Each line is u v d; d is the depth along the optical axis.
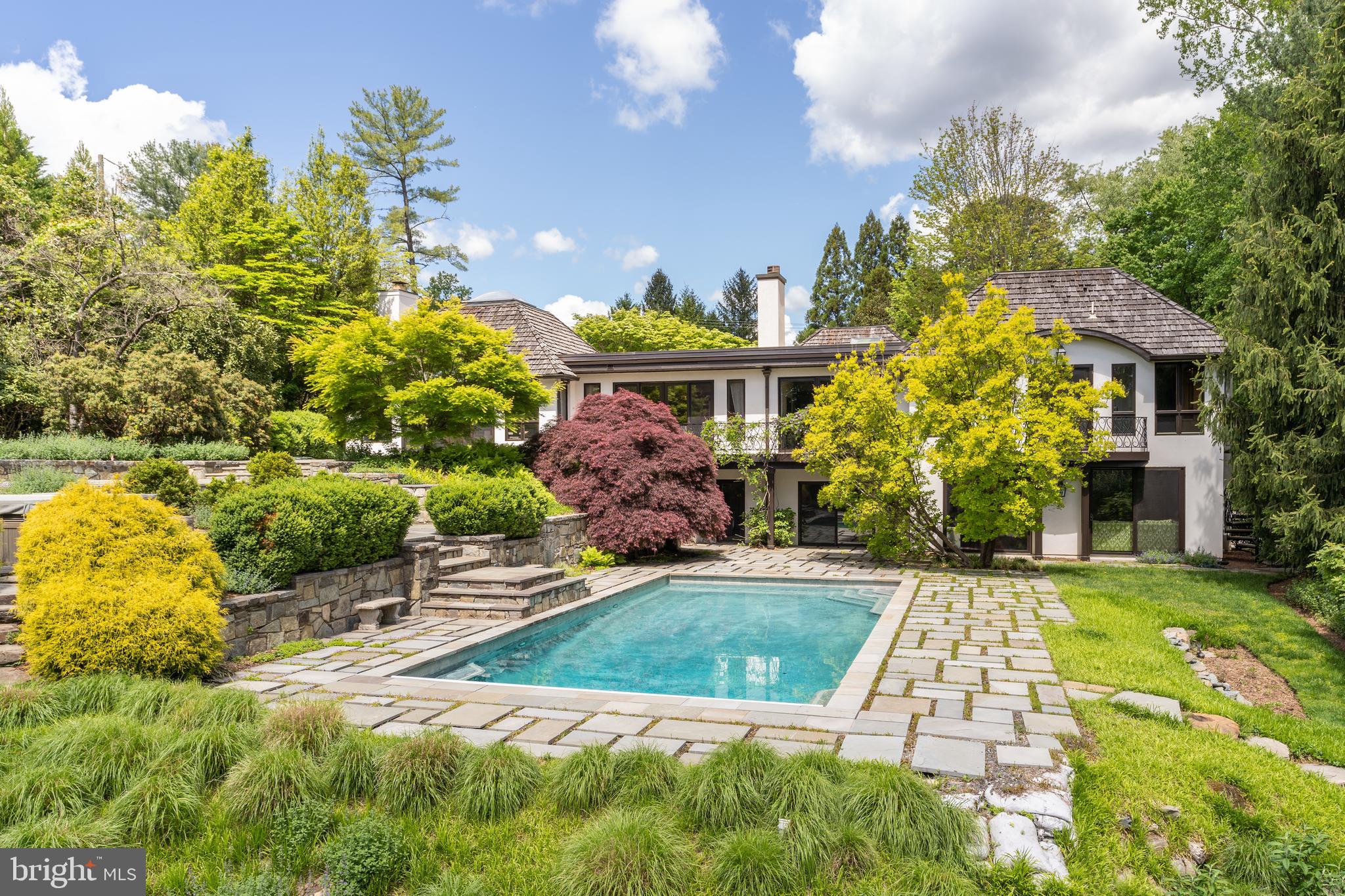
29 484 11.06
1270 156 13.78
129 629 6.26
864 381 16.62
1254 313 13.91
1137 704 6.46
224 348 18.98
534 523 14.14
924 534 17.23
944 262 34.34
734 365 22.03
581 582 12.62
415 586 10.73
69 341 16.70
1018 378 16.66
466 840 4.09
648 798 4.41
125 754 4.49
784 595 14.12
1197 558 17.50
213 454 15.07
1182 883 3.99
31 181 26.06
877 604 13.00
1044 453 14.56
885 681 7.20
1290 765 5.39
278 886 3.58
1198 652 9.48
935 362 15.53
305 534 8.55
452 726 5.80
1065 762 5.07
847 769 4.59
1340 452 12.48
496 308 24.66
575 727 5.79
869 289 47.56
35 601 6.36
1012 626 9.89
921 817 4.07
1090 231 35.53
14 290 16.98
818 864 3.83
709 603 13.42
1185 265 27.75
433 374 18.36
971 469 14.90
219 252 25.69
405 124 37.88
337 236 29.80
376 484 10.17
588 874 3.64
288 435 18.97
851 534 21.44
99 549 6.88
